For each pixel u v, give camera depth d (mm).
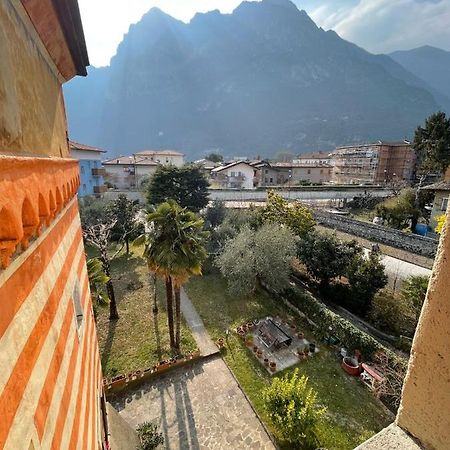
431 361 1527
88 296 6211
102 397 6941
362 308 17047
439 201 27578
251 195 50375
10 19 2330
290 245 18766
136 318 17266
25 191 1878
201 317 17516
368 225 28375
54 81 4320
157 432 10039
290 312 17875
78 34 4070
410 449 1610
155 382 12508
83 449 3525
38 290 2379
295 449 9703
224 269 19531
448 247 1404
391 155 71938
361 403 11484
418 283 14789
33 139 2904
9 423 1615
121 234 29359
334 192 52688
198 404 11469
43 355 2367
